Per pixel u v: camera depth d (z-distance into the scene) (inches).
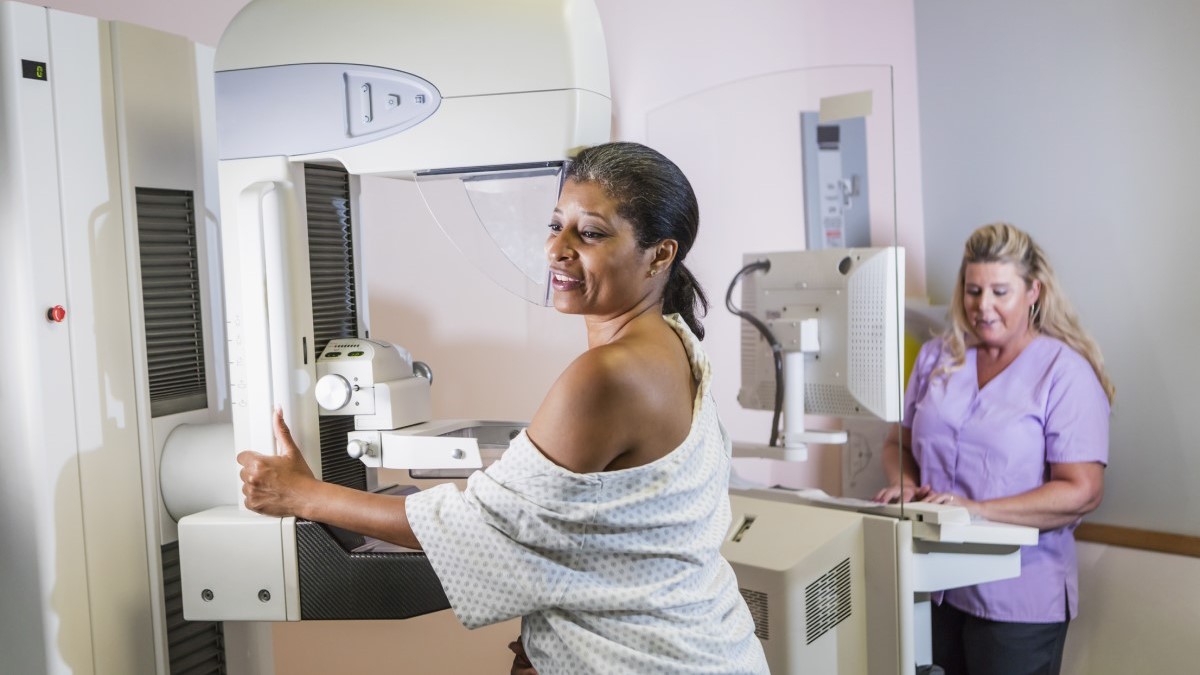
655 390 42.6
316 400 54.4
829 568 72.9
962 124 123.3
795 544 72.4
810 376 89.3
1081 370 97.2
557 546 42.5
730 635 45.8
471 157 50.5
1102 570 105.7
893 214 81.1
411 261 95.8
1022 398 98.2
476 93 50.3
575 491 41.8
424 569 51.6
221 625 65.3
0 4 51.6
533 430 43.0
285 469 51.0
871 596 77.4
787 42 120.3
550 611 44.2
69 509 54.6
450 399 98.4
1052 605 95.5
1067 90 113.1
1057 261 115.3
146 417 58.9
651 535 43.3
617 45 107.2
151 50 59.6
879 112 82.0
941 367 103.0
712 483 46.1
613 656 43.0
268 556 52.6
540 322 103.7
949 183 125.5
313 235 57.2
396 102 51.4
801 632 69.5
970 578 79.2
